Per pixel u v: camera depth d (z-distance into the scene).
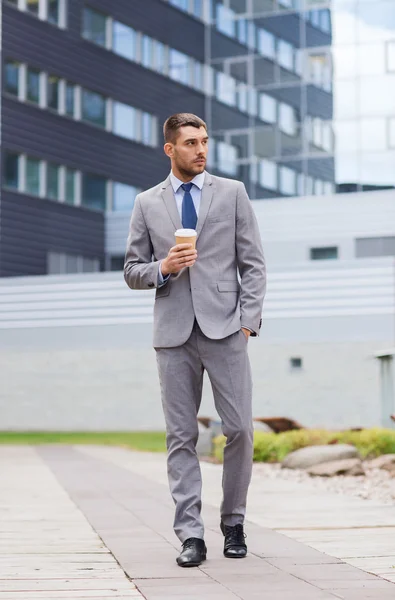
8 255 25.77
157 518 6.19
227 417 4.41
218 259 4.46
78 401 23.88
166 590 3.73
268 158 28.03
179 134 4.44
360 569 4.17
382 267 21.17
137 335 23.38
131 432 22.45
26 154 26.53
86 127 28.55
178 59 30.31
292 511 6.52
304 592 3.66
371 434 11.35
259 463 11.39
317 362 21.61
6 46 26.02
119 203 29.66
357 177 26.75
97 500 7.41
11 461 12.57
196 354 4.44
